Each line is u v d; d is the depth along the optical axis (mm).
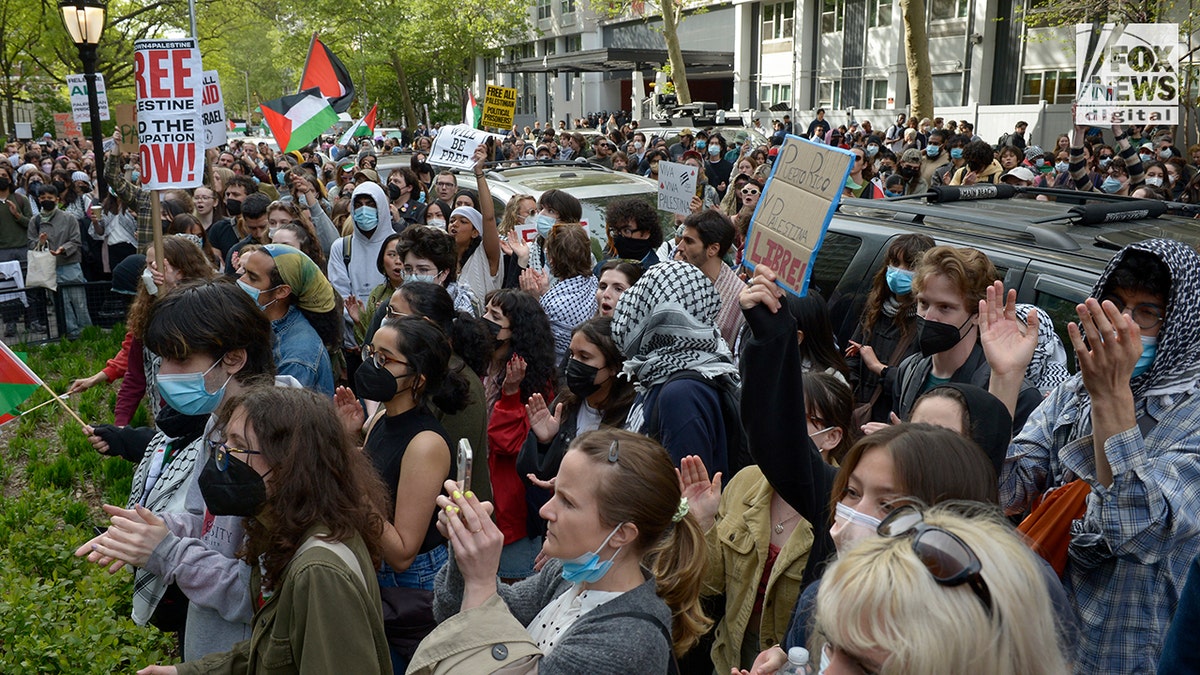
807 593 2148
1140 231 4871
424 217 8102
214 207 9953
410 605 3035
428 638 2230
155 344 3131
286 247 4469
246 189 8977
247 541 2613
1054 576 1672
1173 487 2324
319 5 40219
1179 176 12945
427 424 3230
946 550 1369
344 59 43312
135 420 7547
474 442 3750
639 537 2244
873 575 1384
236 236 8633
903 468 2037
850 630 1385
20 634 3961
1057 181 14031
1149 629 2412
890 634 1333
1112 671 2441
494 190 9484
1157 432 2463
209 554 2770
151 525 2732
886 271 4574
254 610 2705
